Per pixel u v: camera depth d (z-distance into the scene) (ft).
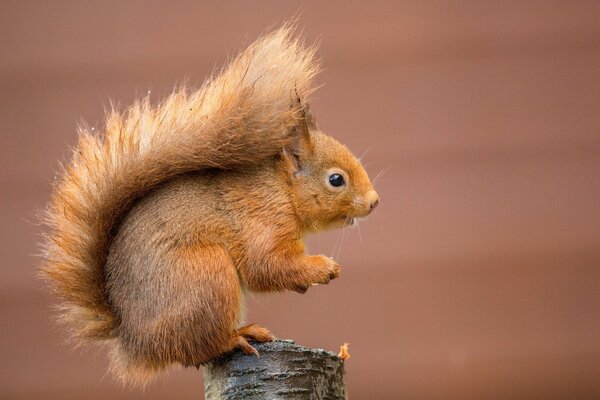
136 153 11.53
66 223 11.55
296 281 11.57
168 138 11.53
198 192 11.55
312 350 11.45
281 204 11.61
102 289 11.54
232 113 11.54
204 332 11.46
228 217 11.56
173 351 11.46
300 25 12.75
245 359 11.44
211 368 11.48
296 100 11.59
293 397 11.42
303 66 11.61
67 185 11.57
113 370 11.55
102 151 11.56
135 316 11.49
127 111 11.67
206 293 11.46
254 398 11.43
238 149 11.55
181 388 12.53
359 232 12.65
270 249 11.57
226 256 11.51
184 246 11.50
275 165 11.64
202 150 11.53
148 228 11.51
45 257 11.58
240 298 11.55
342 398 11.48
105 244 11.54
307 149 11.68
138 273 11.50
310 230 11.70
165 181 11.56
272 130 11.57
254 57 11.58
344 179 11.69
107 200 11.53
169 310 11.46
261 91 11.56
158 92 12.68
